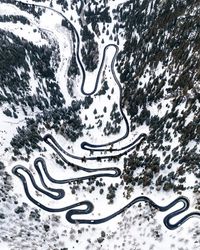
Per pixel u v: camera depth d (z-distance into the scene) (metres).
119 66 128.25
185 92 100.88
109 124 105.19
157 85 109.19
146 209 78.62
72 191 84.94
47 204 82.31
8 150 90.06
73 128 104.94
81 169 92.50
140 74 116.44
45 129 101.88
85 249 72.00
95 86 126.12
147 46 124.62
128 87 116.19
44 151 94.62
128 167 90.19
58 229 76.19
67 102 118.69
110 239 73.88
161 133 95.00
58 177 89.12
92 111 113.06
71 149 98.25
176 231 73.31
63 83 125.62
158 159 88.50
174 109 99.94
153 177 84.88
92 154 97.31
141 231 73.56
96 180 88.56
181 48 111.19
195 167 83.38
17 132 96.50
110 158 95.19
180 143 90.81
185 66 106.19
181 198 79.88
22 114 102.94
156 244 70.38
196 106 96.19
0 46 117.38
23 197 82.44
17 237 68.50
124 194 83.25
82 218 79.69
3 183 81.12
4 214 72.19
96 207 81.88
